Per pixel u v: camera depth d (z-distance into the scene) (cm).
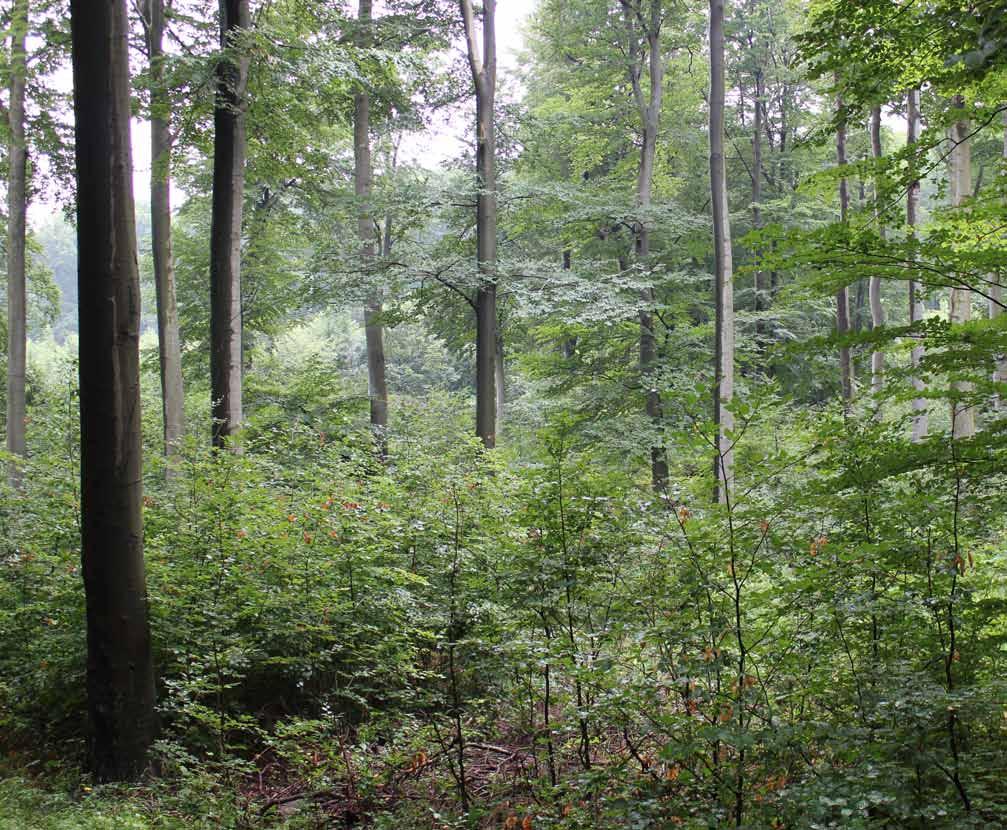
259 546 658
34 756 597
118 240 564
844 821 310
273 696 664
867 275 448
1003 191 534
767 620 441
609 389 1777
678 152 2083
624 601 444
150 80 1140
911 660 404
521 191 1634
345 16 1605
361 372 3569
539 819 423
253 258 1894
